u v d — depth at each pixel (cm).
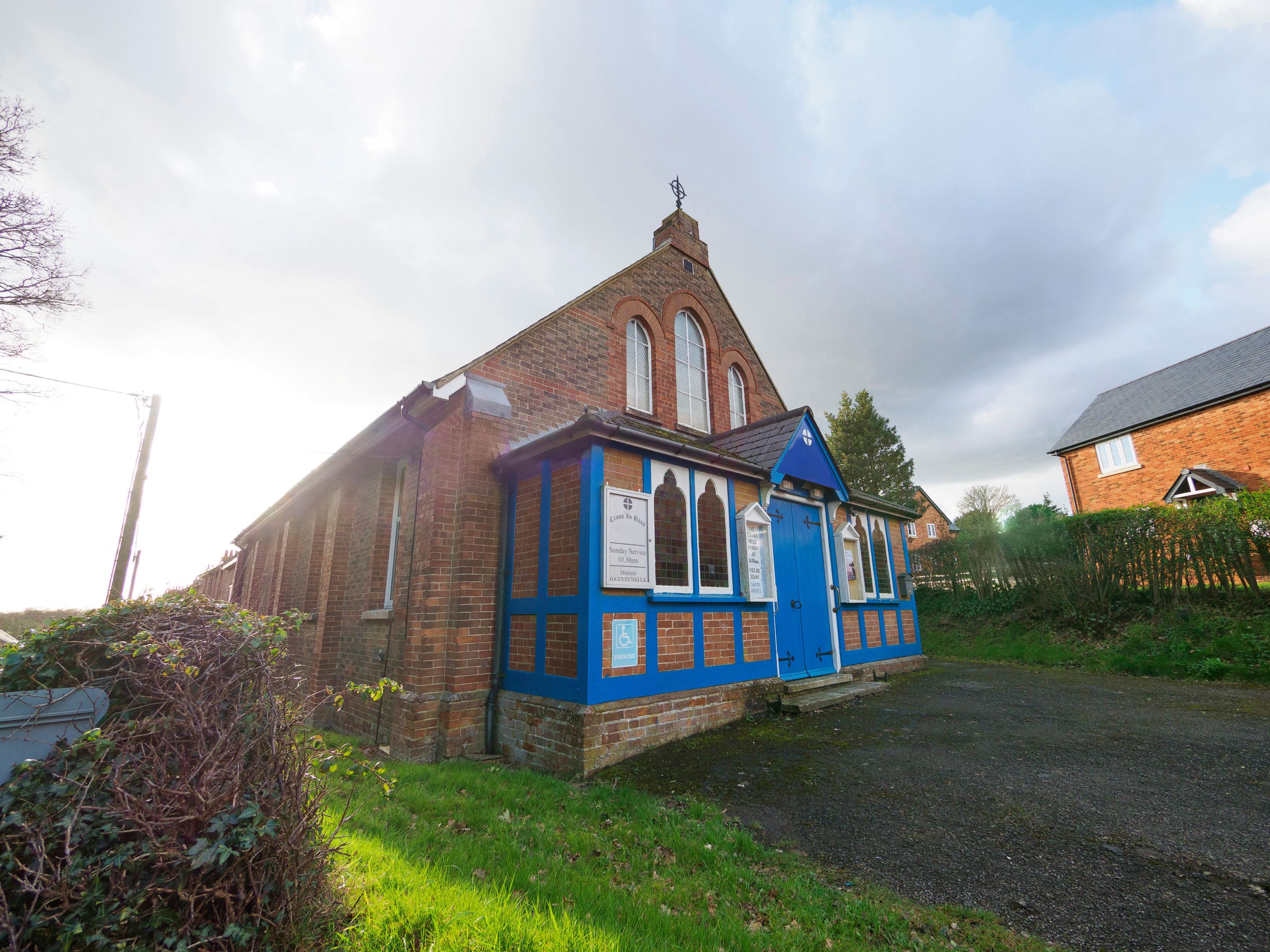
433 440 788
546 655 676
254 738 255
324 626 1029
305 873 255
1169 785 463
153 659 251
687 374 1266
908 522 1337
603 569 646
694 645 735
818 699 809
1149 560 1140
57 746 224
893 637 1171
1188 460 2062
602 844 412
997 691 879
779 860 386
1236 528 1036
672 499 759
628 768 591
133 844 214
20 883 204
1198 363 2270
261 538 1764
